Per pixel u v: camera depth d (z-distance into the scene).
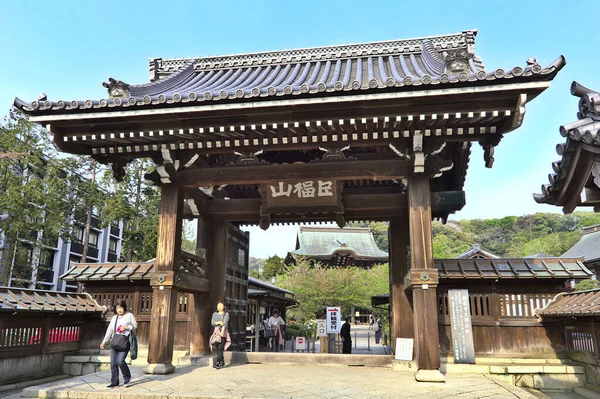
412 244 6.71
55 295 9.18
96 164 22.58
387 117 6.08
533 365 7.70
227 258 9.89
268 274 35.56
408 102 5.92
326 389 5.77
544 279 8.36
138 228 22.80
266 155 9.24
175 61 10.89
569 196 4.33
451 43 9.92
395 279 9.06
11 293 7.98
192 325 9.23
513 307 8.42
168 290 7.20
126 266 9.99
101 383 6.28
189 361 8.48
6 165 18.48
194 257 8.68
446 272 8.37
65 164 21.06
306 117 6.25
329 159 7.32
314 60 10.30
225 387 5.91
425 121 6.23
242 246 11.12
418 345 6.40
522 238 64.25
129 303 9.77
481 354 8.22
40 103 6.34
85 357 9.08
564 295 8.34
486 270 8.41
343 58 10.20
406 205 8.86
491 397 5.32
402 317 8.82
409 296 8.88
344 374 7.07
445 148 8.44
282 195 8.19
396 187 10.09
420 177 6.97
